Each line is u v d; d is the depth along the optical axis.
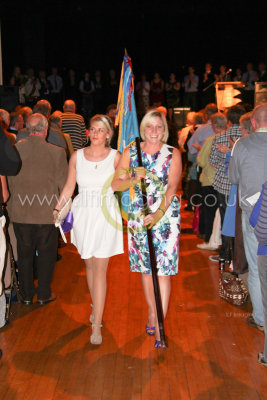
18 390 2.82
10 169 2.79
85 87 14.94
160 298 3.24
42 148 3.87
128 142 4.16
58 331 3.59
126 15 17.59
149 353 3.25
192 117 7.29
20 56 16.88
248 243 3.41
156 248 3.22
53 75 14.33
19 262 4.04
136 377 2.96
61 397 2.76
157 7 17.08
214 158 4.86
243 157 3.27
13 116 5.20
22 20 16.55
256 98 10.74
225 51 17.50
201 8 16.97
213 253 5.56
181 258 5.39
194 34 17.67
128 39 17.98
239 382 2.90
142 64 18.14
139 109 14.39
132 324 3.69
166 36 17.88
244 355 3.22
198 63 17.83
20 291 4.11
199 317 3.82
